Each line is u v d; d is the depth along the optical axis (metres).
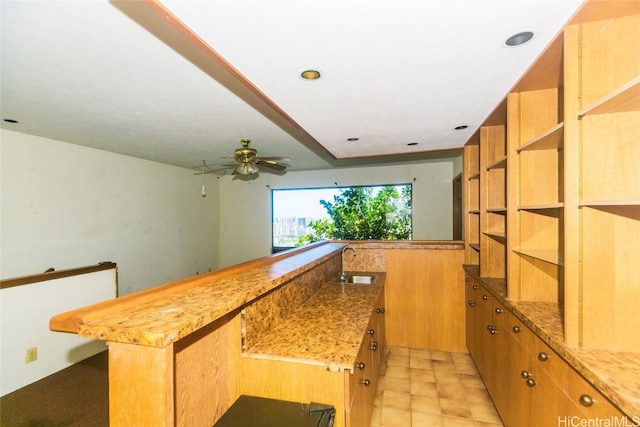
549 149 1.76
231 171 5.92
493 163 2.27
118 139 3.42
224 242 6.50
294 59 1.34
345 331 1.57
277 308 1.67
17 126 2.89
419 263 3.18
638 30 1.10
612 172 1.12
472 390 2.42
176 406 1.03
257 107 2.44
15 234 3.06
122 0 1.20
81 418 2.18
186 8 0.97
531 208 1.66
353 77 1.53
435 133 2.58
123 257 4.23
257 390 1.31
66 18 1.30
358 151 3.27
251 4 0.96
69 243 3.54
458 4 1.00
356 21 1.07
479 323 2.48
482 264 2.46
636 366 1.00
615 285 1.12
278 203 6.29
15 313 2.51
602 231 1.13
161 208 4.91
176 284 1.20
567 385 1.14
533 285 1.76
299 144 3.79
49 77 1.88
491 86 1.67
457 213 4.84
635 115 1.11
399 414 2.13
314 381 1.25
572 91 1.16
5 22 1.32
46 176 3.32
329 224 5.98
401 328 3.22
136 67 1.76
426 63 1.40
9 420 2.17
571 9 1.04
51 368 2.75
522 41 1.23
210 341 1.22
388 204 5.65
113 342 0.82
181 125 2.92
